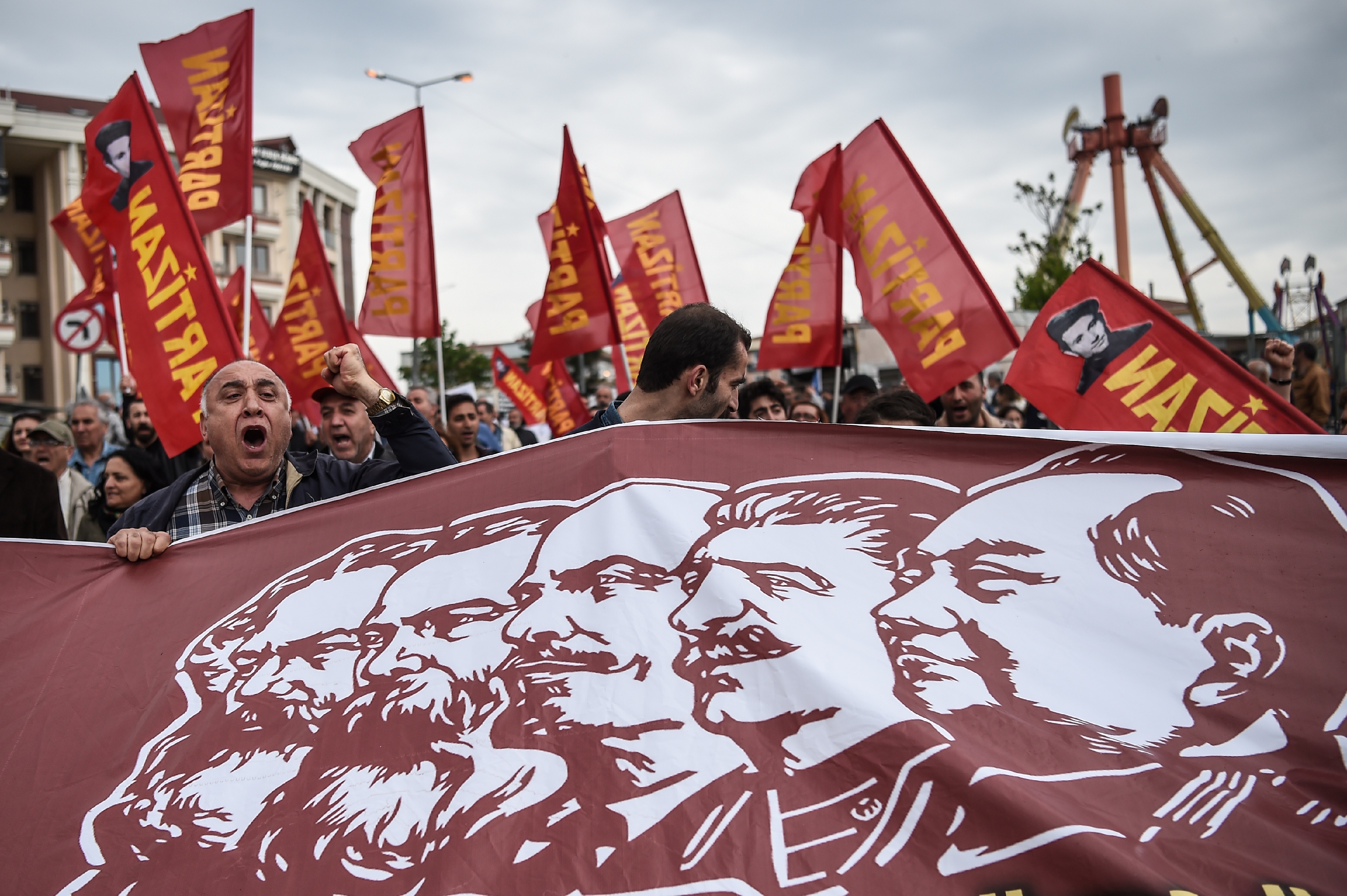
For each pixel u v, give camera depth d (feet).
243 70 16.81
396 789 6.18
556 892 5.44
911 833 5.32
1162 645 6.51
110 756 6.73
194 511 10.00
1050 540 7.15
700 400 9.58
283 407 9.85
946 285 17.48
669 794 5.81
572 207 21.71
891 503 7.47
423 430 10.03
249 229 16.80
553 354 21.85
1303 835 5.29
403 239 22.85
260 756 6.55
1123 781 5.60
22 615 7.76
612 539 7.38
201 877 5.95
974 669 6.34
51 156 129.08
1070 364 13.89
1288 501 7.08
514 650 6.84
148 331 14.64
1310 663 6.29
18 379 130.82
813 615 6.64
